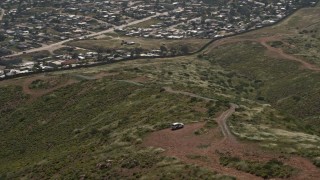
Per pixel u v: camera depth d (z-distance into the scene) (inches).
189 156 3294.8
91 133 4677.7
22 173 4040.4
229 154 3230.8
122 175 3218.5
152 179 3009.4
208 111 4429.1
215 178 2824.8
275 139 3452.3
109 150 3831.2
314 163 2903.5
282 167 2888.8
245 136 3545.8
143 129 4104.3
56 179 3526.1
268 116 4389.8
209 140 3587.6
